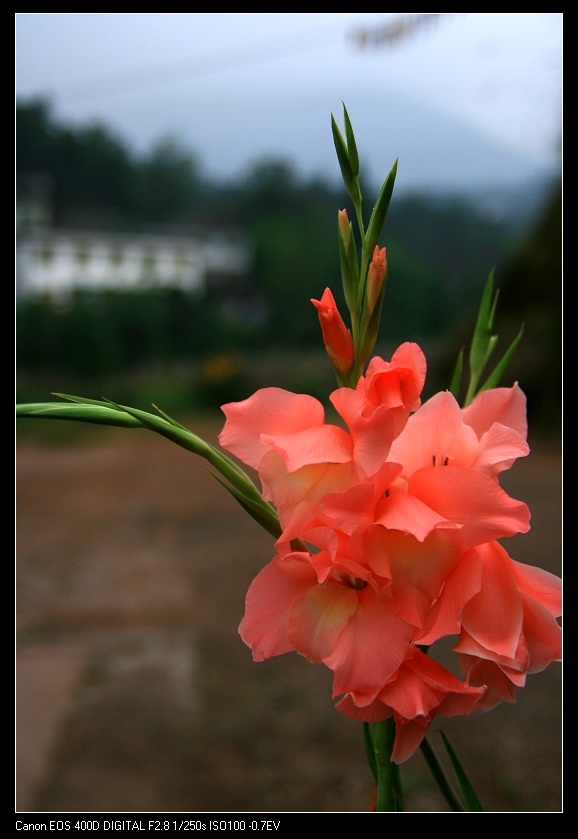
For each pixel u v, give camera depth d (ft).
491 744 10.75
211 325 78.02
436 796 9.59
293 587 3.00
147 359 70.33
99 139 133.80
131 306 71.10
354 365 3.22
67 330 60.90
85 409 3.18
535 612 2.99
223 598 17.97
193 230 117.50
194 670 14.33
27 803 9.96
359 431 2.78
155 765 11.02
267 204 120.26
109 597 18.28
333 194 120.88
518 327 31.94
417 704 2.69
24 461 39.01
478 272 85.61
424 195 114.73
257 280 97.86
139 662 14.67
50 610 17.47
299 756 11.16
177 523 25.50
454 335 36.40
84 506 28.48
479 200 114.83
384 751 3.09
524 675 2.81
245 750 11.39
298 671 14.39
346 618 2.85
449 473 2.81
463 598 2.77
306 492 2.86
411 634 2.77
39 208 110.22
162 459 38.70
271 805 9.78
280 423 2.98
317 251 96.37
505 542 17.94
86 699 13.15
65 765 10.98
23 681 13.85
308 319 87.81
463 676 2.96
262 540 23.06
